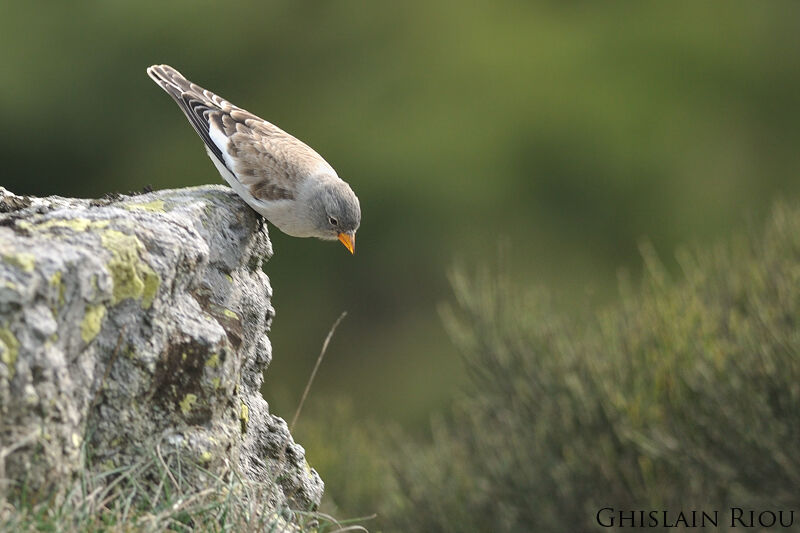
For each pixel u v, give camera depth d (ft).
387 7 98.12
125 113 91.20
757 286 40.70
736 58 99.66
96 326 15.79
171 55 93.09
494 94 95.25
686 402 38.22
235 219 21.16
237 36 95.25
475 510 40.96
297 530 18.45
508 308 42.37
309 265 87.61
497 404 41.60
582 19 99.81
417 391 80.84
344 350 86.17
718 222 92.68
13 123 90.07
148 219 18.01
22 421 14.56
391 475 43.65
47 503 14.85
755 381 36.96
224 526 16.63
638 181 93.45
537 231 91.30
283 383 83.92
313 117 94.12
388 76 95.91
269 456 20.59
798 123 98.12
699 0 101.35
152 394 16.87
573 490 38.88
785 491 36.50
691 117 95.91
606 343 40.96
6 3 91.20
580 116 94.94
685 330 39.50
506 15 100.27
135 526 15.65
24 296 14.47
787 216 43.55
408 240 89.86
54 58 91.15
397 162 91.71
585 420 39.04
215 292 19.94
